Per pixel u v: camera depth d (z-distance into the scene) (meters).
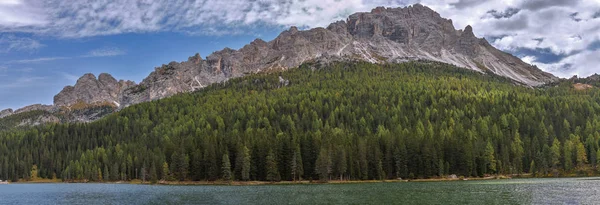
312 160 188.00
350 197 117.56
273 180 181.62
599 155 196.50
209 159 191.00
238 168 186.62
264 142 189.12
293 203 108.00
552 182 159.75
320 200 112.81
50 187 197.38
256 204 107.69
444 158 193.25
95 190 168.50
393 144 193.88
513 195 115.50
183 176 193.75
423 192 127.12
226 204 109.75
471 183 162.12
